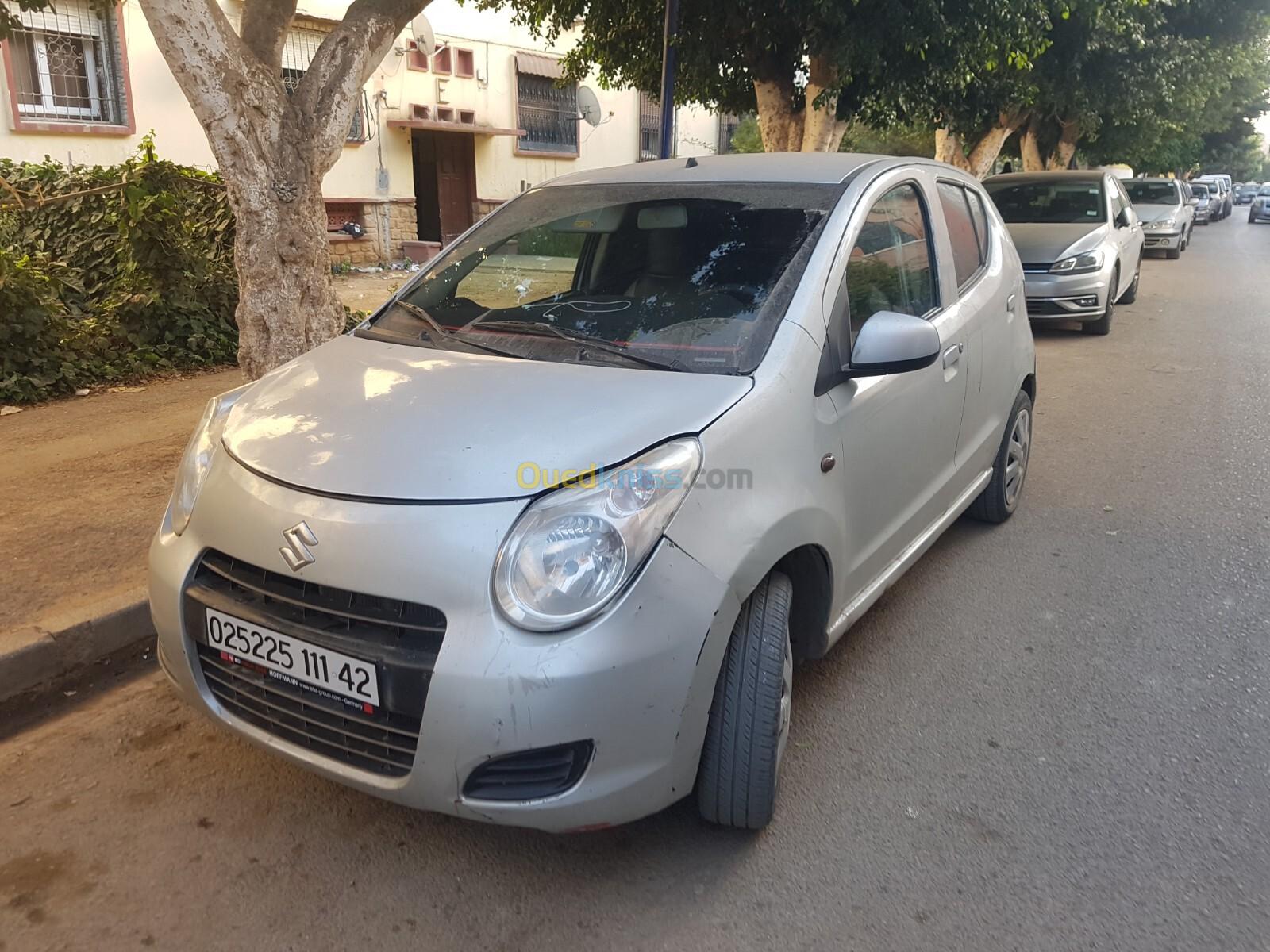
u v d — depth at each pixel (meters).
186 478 2.74
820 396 2.84
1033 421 7.00
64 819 2.75
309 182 5.19
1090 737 3.14
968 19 8.47
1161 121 19.84
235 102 4.88
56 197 7.80
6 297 6.72
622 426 2.42
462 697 2.13
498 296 3.37
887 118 10.55
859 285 3.19
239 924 2.36
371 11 5.27
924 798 2.83
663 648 2.22
